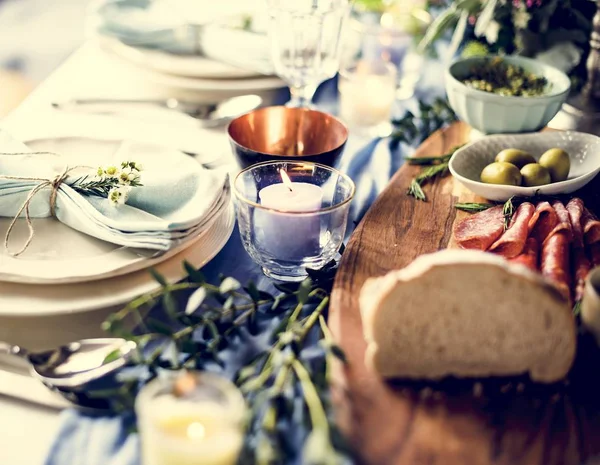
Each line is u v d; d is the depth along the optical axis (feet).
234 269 2.10
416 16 3.32
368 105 2.81
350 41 3.28
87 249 2.03
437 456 1.57
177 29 2.95
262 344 1.84
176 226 1.96
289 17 2.59
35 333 1.85
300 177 2.16
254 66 2.86
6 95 4.67
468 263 1.65
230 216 2.22
